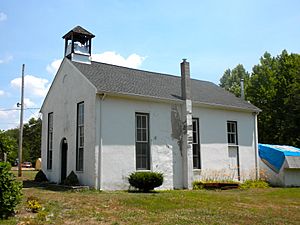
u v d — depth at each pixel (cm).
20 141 2877
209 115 2092
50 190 1573
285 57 4141
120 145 1666
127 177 1659
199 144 2008
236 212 1134
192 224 911
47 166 2111
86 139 1661
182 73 1973
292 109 3703
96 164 1579
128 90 1741
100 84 1686
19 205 1055
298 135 3672
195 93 2186
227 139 2158
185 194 1528
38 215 927
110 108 1662
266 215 1110
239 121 2256
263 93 4062
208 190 1802
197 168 1986
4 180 902
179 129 1911
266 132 3988
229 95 2467
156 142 1808
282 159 2214
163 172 1805
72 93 1867
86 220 913
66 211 1019
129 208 1116
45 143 2172
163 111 1866
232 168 2147
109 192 1503
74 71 1873
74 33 1983
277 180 2220
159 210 1113
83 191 1505
